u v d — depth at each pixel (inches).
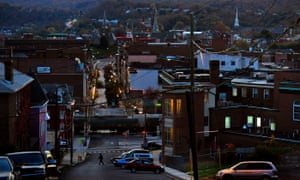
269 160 2039.9
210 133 2733.8
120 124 4441.4
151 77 5044.3
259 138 2464.3
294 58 4990.2
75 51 6496.1
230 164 2316.7
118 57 7731.3
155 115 4576.8
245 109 2797.7
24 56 5689.0
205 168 2282.2
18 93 2192.4
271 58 5354.3
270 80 2893.7
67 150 3474.4
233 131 2726.4
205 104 2755.9
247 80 2999.5
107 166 2581.2
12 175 968.9
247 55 4717.0
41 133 2765.7
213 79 2930.6
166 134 2783.0
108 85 5836.6
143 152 2679.6
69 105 3666.3
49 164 1764.3
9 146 1932.8
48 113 3356.3
